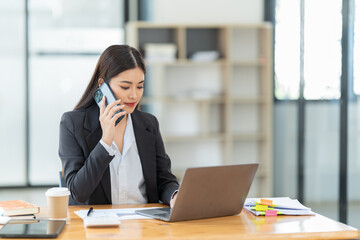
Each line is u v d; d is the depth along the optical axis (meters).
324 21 5.41
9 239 2.04
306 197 6.00
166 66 7.09
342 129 5.06
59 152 2.77
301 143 6.16
